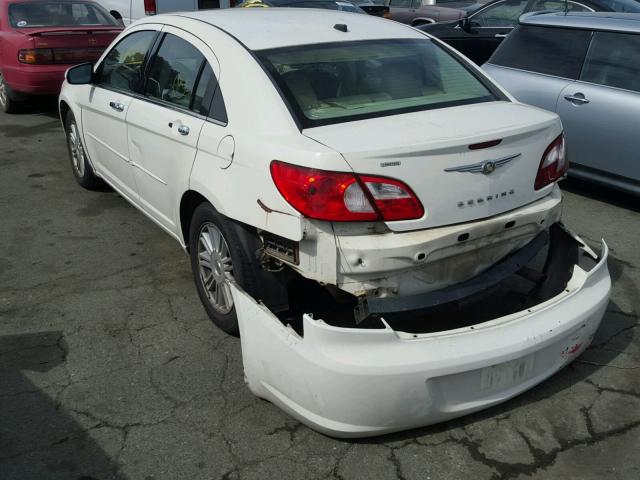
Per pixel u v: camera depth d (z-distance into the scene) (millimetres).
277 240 2838
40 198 5586
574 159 5477
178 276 4234
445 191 2701
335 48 3381
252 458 2697
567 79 5484
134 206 4895
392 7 14281
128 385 3150
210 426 2879
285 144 2746
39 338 3539
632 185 5148
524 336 2674
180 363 3320
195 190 3367
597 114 5207
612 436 2812
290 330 2584
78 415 2945
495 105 3246
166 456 2707
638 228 5020
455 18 12828
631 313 3750
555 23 5691
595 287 2969
